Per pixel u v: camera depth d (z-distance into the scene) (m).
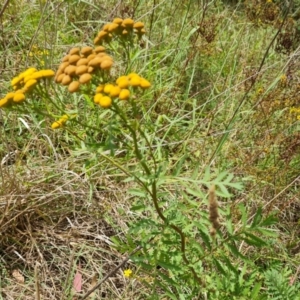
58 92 0.61
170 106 0.67
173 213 0.36
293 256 0.53
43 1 0.77
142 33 0.38
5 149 0.58
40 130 0.56
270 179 0.55
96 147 0.32
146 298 0.46
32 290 0.46
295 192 0.58
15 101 0.33
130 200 0.55
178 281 0.41
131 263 0.49
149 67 0.65
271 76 0.72
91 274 0.49
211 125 0.65
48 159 0.57
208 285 0.38
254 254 0.51
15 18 0.73
